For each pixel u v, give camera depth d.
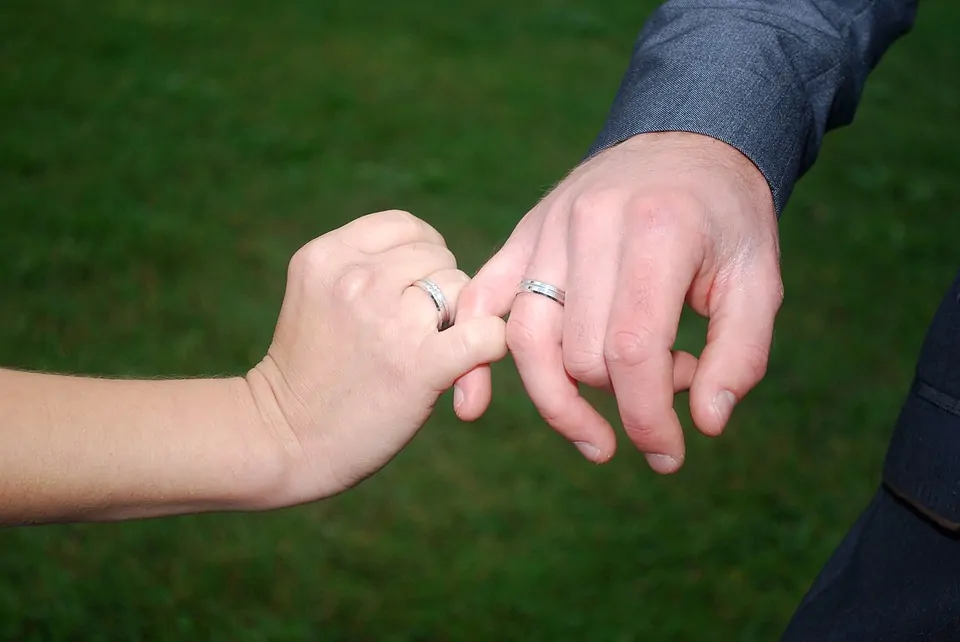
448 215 4.27
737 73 1.40
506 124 5.05
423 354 1.20
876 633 1.36
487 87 5.43
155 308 3.59
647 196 1.17
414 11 6.32
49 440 1.13
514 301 1.26
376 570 2.69
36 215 4.05
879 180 4.76
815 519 2.89
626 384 1.11
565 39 6.10
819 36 1.47
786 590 2.68
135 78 5.21
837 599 1.43
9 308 3.55
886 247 4.23
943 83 5.92
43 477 1.12
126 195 4.25
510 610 2.60
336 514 2.84
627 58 5.94
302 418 1.24
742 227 1.21
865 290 3.94
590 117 5.19
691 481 3.00
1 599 2.53
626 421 1.13
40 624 2.49
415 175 4.53
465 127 4.99
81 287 3.68
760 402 3.31
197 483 1.20
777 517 2.90
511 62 5.74
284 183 4.42
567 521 2.85
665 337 1.11
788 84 1.42
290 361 1.25
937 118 5.48
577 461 3.05
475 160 4.70
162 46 5.58
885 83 5.85
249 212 4.19
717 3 1.48
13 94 4.96
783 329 3.68
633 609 2.61
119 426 1.17
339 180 4.46
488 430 3.13
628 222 1.15
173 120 4.86
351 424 1.23
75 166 4.43
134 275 3.76
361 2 6.39
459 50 5.84
